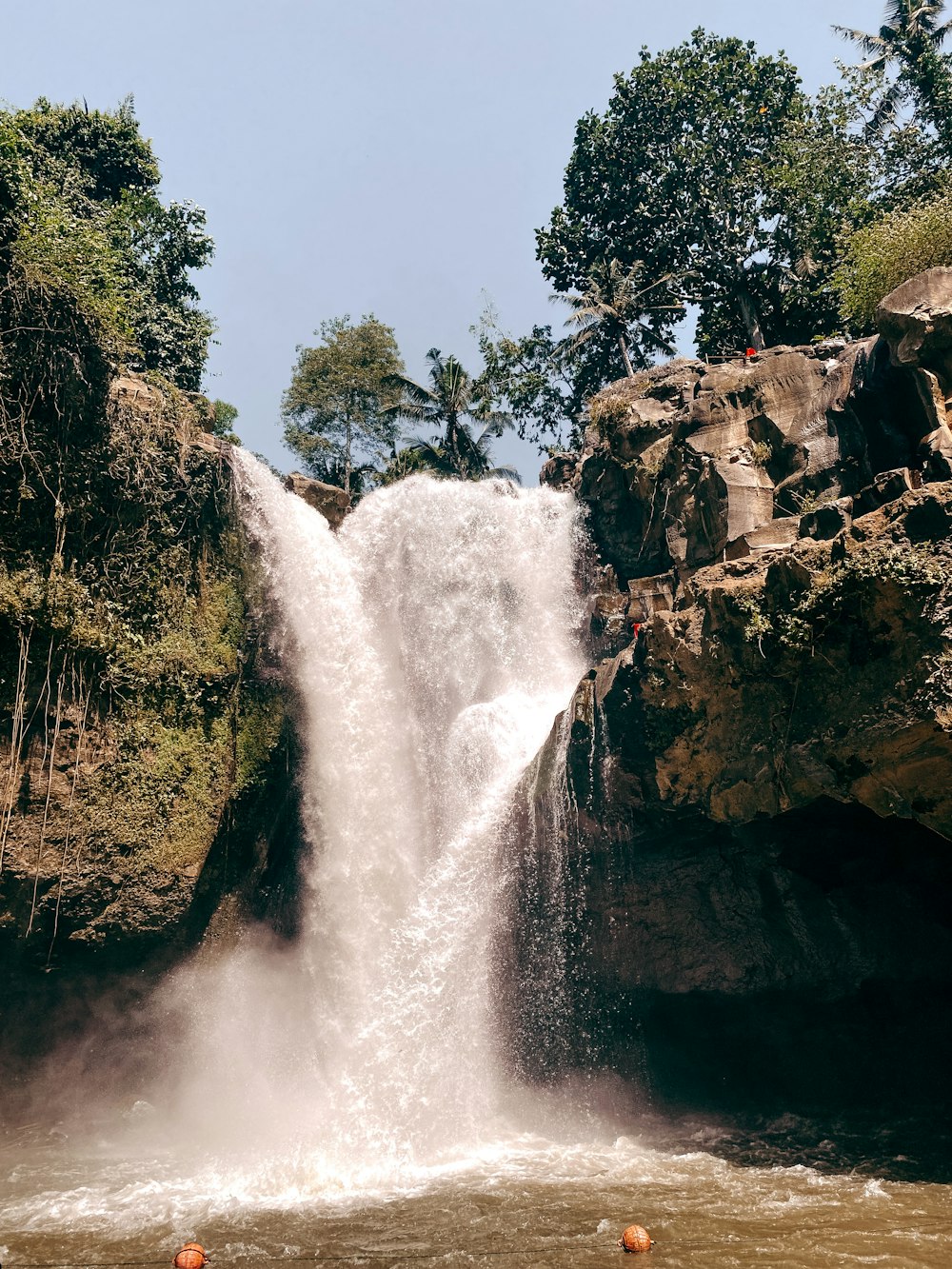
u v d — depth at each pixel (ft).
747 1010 60.54
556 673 85.51
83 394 65.00
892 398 57.06
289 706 74.38
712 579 52.90
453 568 90.48
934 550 42.24
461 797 77.92
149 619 67.56
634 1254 36.17
